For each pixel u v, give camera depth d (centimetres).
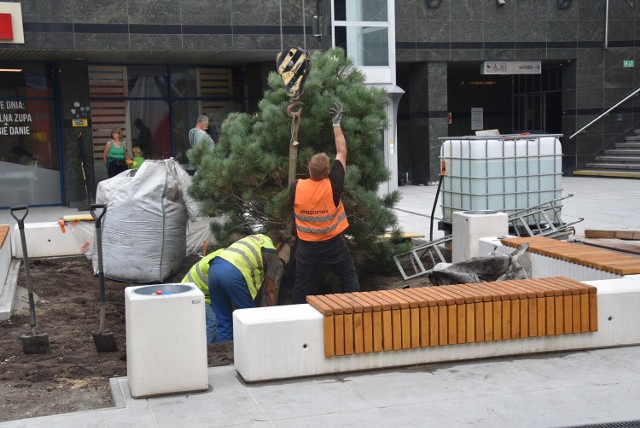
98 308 870
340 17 1827
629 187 1958
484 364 574
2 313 790
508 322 584
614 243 870
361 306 551
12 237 1236
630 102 2411
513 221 1079
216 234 931
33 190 1769
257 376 538
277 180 871
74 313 844
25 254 675
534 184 1095
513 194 1086
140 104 1855
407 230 1342
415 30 2212
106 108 1822
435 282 786
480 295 579
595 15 2358
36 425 470
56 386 567
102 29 1524
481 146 1073
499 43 2283
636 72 2402
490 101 2620
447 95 2505
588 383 529
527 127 2614
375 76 1848
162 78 1867
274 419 473
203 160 882
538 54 2325
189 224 1128
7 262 1022
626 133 2422
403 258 1015
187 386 521
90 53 1595
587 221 1355
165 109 1880
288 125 865
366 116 877
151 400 512
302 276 734
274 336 539
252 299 700
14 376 595
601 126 2406
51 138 1773
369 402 499
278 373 542
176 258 997
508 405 489
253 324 535
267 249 712
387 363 564
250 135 909
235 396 516
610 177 2269
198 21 1580
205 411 489
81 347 702
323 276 885
